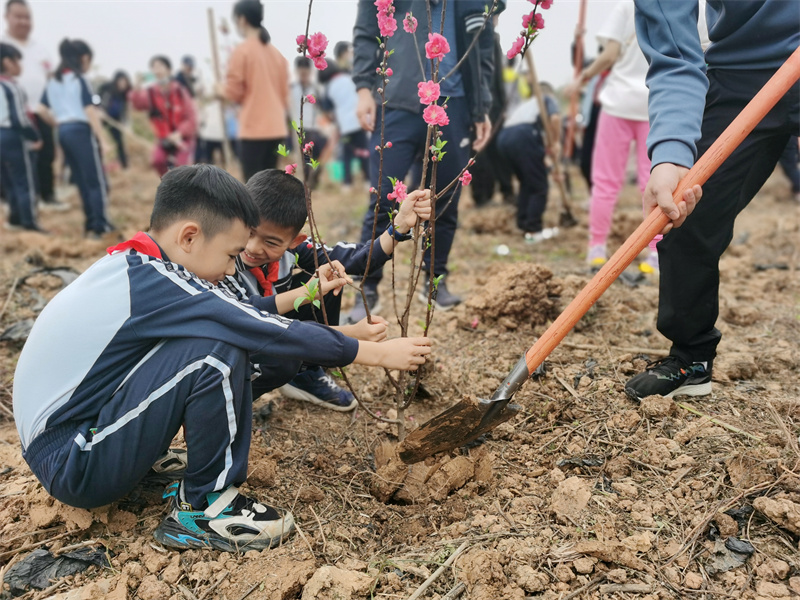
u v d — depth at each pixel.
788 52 2.01
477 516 1.98
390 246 2.26
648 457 2.16
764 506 1.83
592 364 2.75
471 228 5.59
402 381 2.22
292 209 2.08
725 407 2.40
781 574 1.70
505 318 3.15
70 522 1.90
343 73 8.61
